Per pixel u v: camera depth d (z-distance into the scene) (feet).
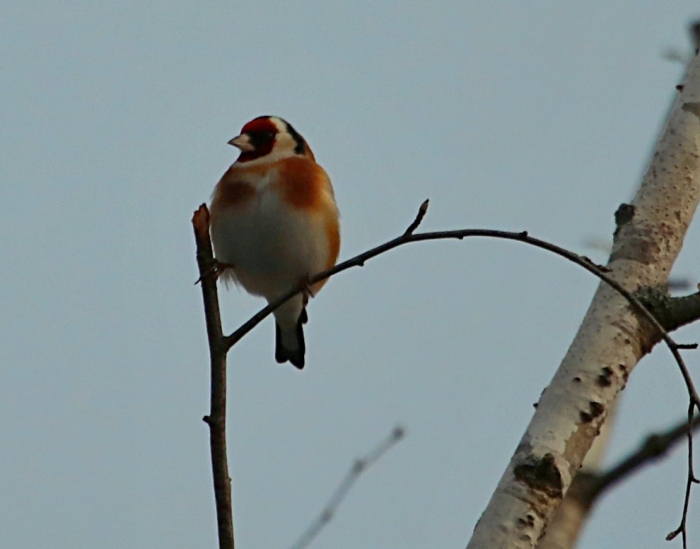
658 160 26.37
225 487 21.84
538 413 22.26
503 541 20.31
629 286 24.11
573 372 22.65
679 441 24.49
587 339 23.13
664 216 25.29
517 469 21.25
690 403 20.99
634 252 24.72
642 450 24.53
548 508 20.80
